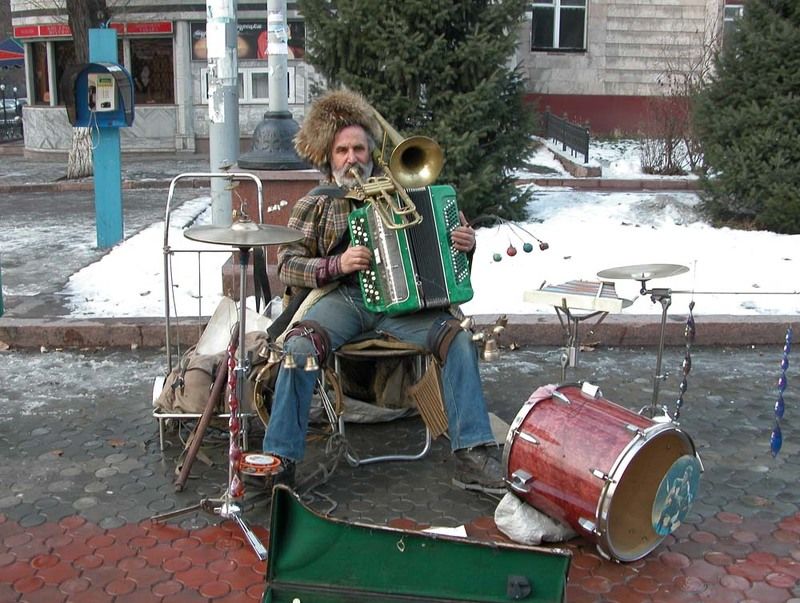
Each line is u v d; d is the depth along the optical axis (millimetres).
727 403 4852
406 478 3889
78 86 8422
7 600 2969
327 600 2799
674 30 18234
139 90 18609
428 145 3691
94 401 4805
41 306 6371
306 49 8359
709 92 8680
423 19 7941
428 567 2771
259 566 3189
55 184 13672
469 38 7945
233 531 3426
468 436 3646
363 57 8086
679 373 5328
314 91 8609
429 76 8055
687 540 3395
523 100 8633
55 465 4004
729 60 8445
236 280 6465
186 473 3725
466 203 8109
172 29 17984
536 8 18172
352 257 3658
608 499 2967
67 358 5566
